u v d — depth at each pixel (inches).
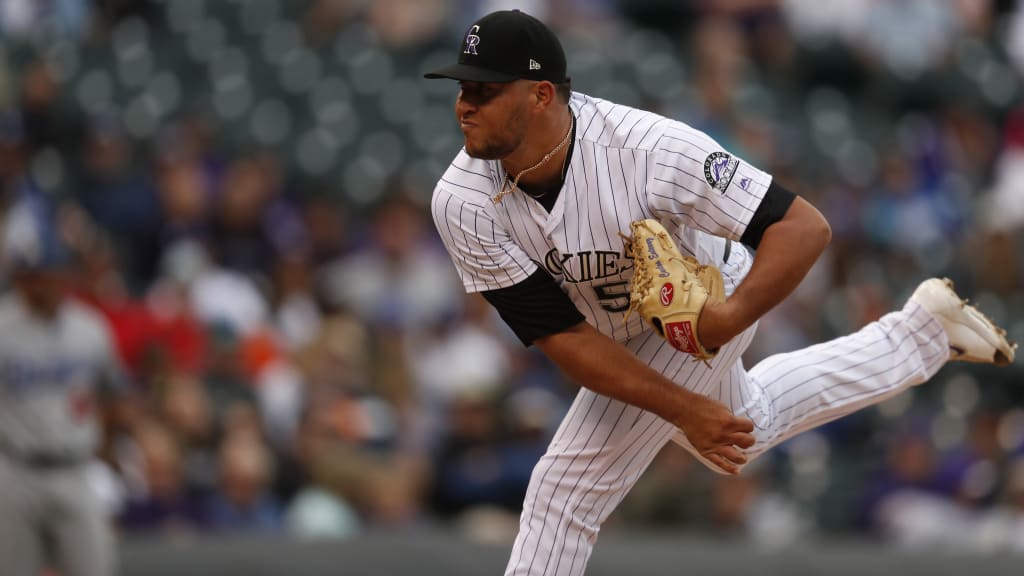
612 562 879.1
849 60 1882.4
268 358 1149.1
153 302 1182.3
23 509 828.0
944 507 1181.7
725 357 541.6
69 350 851.4
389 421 1149.7
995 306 1446.9
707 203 486.9
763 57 1847.9
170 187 1322.6
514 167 500.7
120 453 942.4
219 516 983.0
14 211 1242.0
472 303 1274.6
